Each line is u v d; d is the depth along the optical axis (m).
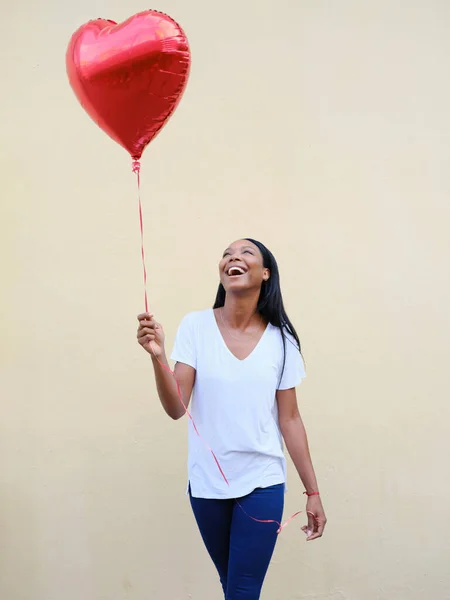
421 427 3.68
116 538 3.45
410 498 3.65
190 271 3.56
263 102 3.66
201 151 3.60
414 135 3.74
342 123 3.70
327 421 3.62
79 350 3.47
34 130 3.50
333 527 3.59
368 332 3.67
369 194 3.70
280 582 3.55
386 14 3.75
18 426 3.41
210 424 2.74
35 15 3.53
